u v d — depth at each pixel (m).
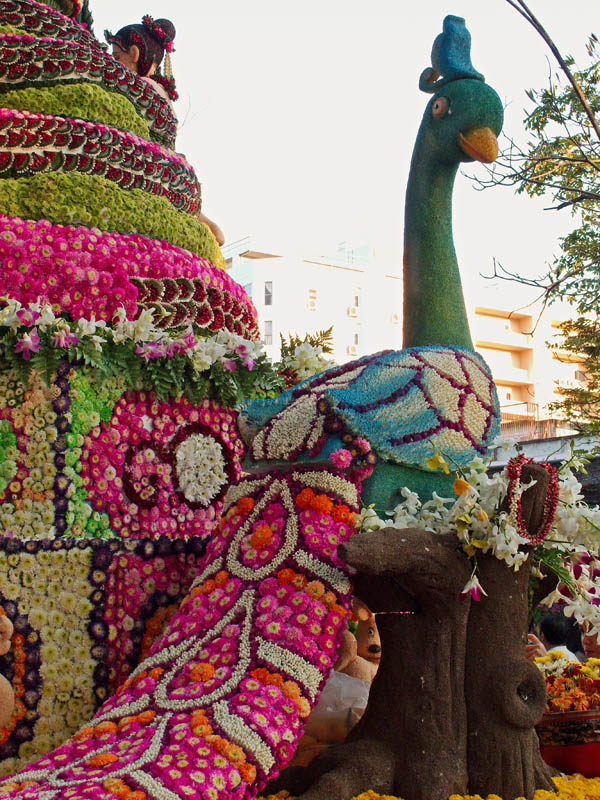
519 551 3.21
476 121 3.81
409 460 3.29
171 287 4.39
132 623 3.50
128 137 4.56
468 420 3.45
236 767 2.53
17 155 4.28
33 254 4.04
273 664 2.81
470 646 3.14
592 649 5.19
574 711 3.60
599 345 15.05
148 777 2.42
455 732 3.05
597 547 3.36
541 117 11.34
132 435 4.00
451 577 3.05
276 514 3.20
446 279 3.87
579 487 3.37
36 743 3.28
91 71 4.67
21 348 3.66
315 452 3.25
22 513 3.67
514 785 3.04
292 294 29.69
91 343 3.84
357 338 30.47
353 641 3.98
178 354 4.15
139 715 2.77
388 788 2.96
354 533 3.13
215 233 5.55
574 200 10.24
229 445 4.41
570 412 15.20
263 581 3.05
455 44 3.91
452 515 3.15
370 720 3.13
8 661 3.29
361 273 30.92
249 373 4.49
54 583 3.41
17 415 3.72
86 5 5.73
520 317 31.81
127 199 4.46
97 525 3.80
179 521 4.12
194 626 3.08
